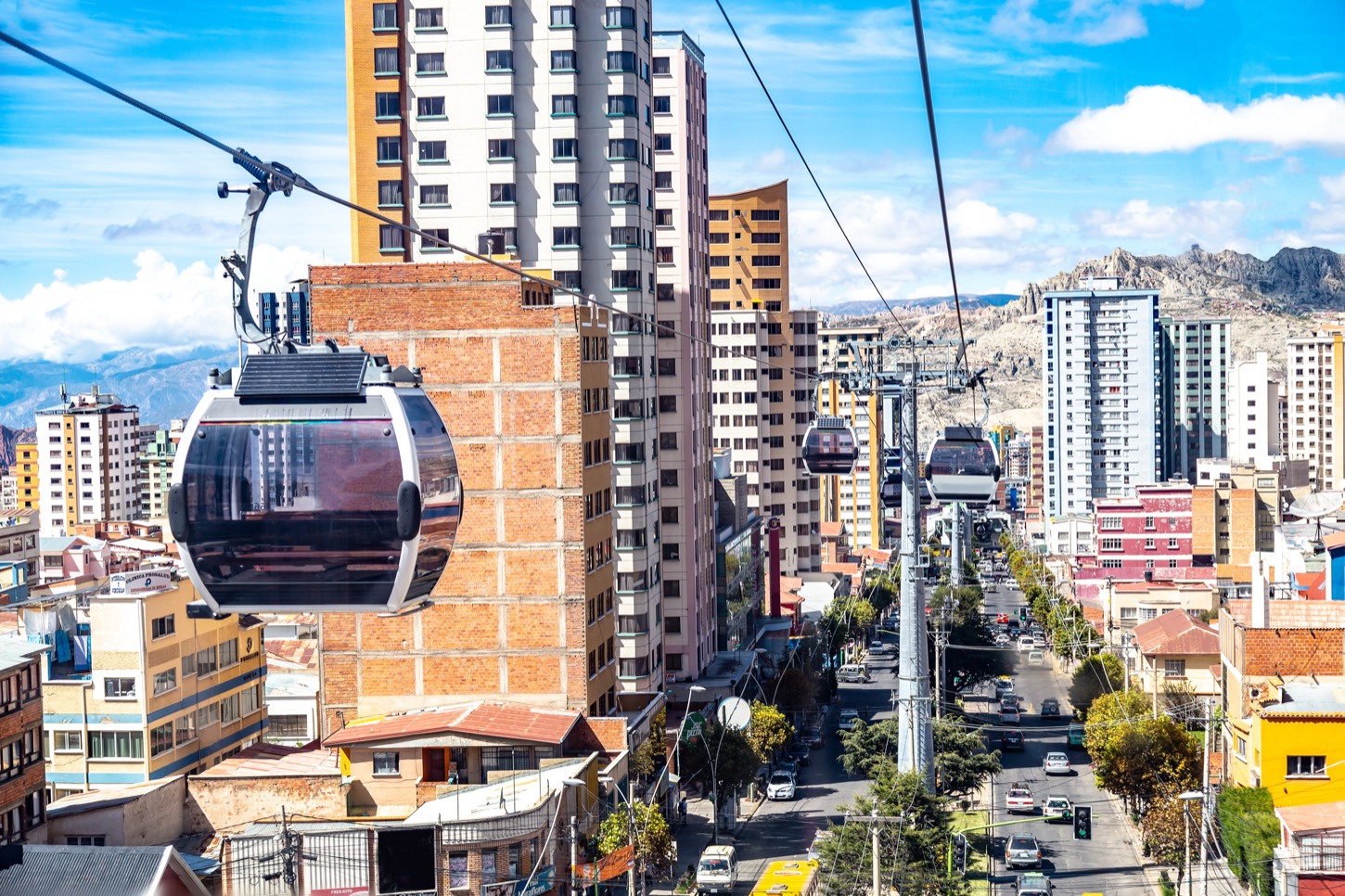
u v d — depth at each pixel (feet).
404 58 364.17
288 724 320.09
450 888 203.10
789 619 537.65
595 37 367.66
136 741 260.21
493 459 273.13
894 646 629.10
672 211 425.28
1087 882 258.57
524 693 272.92
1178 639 395.96
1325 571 386.32
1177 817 250.98
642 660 348.18
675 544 410.93
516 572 273.13
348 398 73.97
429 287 274.36
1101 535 639.76
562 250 364.99
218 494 73.56
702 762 296.51
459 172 363.15
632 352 357.20
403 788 242.37
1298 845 204.64
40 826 220.84
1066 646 504.84
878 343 273.75
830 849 231.09
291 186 71.46
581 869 201.36
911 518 266.98
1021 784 335.67
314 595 74.54
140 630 259.60
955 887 238.68
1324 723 237.45
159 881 166.40
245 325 74.28
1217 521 634.84
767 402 650.02
